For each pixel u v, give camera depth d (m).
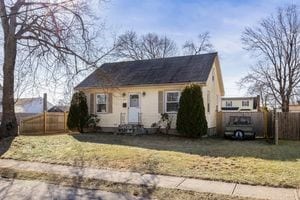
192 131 17.86
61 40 15.15
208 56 21.70
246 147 14.71
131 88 20.98
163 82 19.80
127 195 7.27
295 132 19.36
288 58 32.59
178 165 9.97
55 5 14.73
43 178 8.89
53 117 22.00
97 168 9.95
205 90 19.39
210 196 7.08
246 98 36.41
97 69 16.50
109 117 21.91
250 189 7.59
